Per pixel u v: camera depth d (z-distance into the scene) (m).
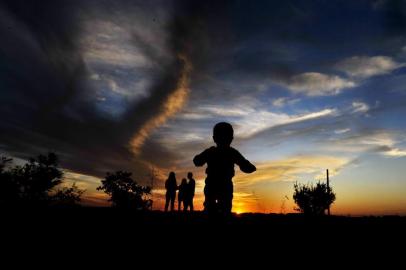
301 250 4.61
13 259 3.92
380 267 3.90
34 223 6.42
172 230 5.70
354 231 6.10
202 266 3.74
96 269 3.63
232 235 4.06
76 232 5.71
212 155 4.17
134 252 4.34
